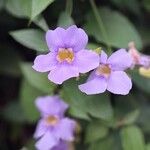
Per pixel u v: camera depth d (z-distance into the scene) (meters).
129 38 0.35
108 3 0.37
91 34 0.34
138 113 0.37
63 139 0.35
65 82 0.32
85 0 0.35
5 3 0.33
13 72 0.39
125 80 0.30
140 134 0.35
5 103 0.41
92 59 0.29
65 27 0.31
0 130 0.42
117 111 0.37
